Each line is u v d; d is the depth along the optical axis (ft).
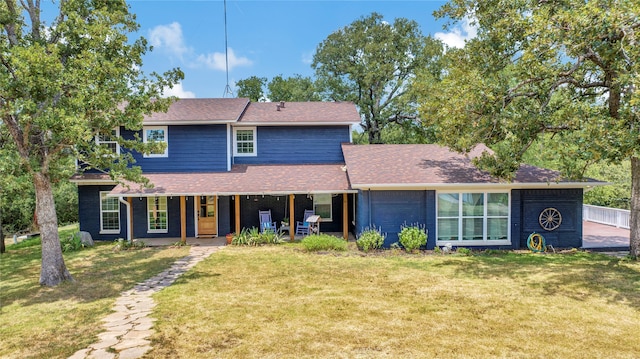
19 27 34.32
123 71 34.09
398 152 58.34
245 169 59.98
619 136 29.40
